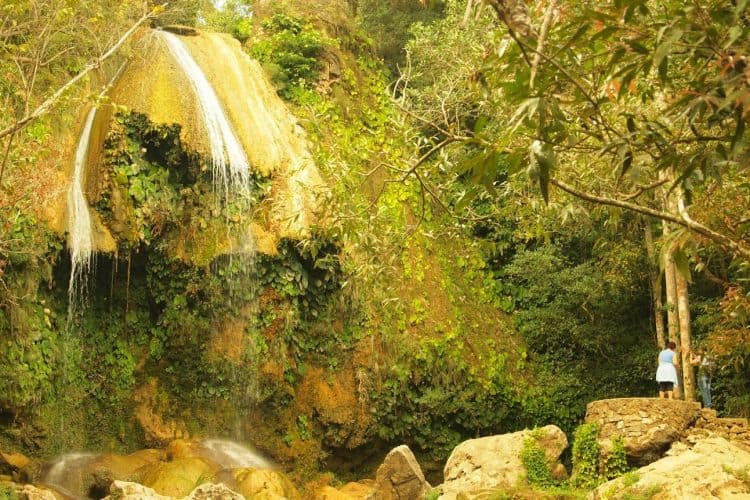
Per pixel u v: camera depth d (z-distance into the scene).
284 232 18.94
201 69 20.84
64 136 17.88
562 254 24.22
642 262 22.50
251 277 18.77
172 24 24.25
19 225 15.57
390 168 8.41
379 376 19.86
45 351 16.56
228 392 18.55
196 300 18.62
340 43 25.50
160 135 18.67
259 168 19.75
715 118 5.79
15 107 16.03
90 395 17.72
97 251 17.41
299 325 19.23
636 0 5.64
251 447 18.45
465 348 21.77
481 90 6.36
